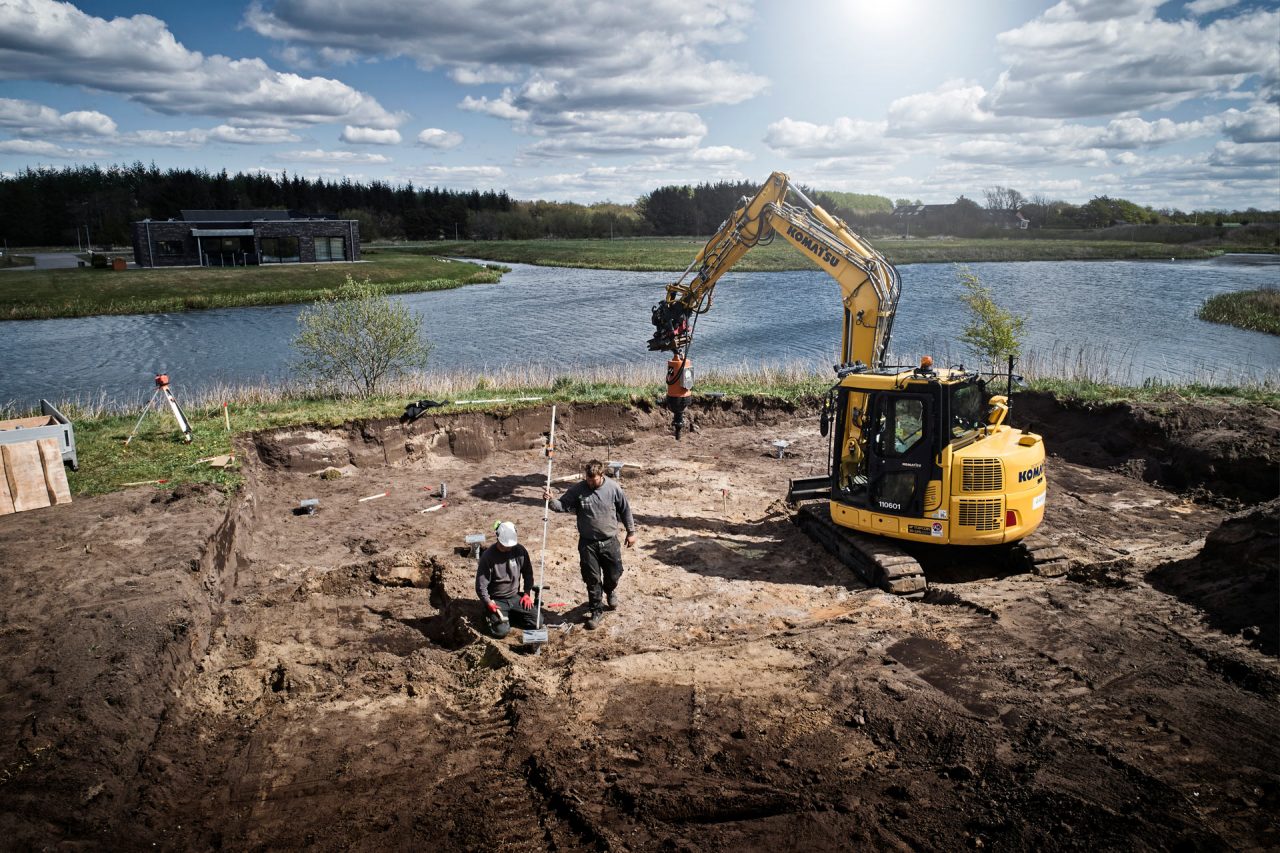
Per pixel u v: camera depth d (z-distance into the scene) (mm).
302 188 131250
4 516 9789
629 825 5273
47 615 7355
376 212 132875
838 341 31828
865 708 6508
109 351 30234
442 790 5777
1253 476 11852
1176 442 13047
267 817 5492
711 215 151375
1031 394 15883
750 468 14336
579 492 8453
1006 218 142500
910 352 27938
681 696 6836
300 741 6430
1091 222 144250
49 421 12133
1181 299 44312
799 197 11297
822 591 9211
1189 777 5535
